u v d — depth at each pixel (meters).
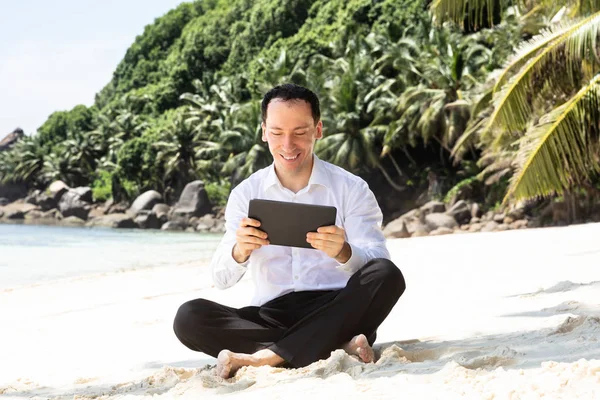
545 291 5.11
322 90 38.97
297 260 3.20
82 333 5.73
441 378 2.20
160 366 3.79
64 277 14.93
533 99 10.59
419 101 32.94
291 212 2.89
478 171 32.59
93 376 3.65
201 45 77.81
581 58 9.96
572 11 11.75
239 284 8.80
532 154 9.88
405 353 2.92
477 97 27.03
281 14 69.12
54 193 65.56
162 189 60.66
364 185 3.29
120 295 9.14
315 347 2.91
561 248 10.82
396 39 41.00
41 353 4.81
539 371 2.12
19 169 77.56
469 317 4.28
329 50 51.84
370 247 3.18
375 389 2.18
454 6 11.05
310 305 3.12
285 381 2.53
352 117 35.81
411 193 38.19
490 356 2.48
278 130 3.07
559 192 10.02
